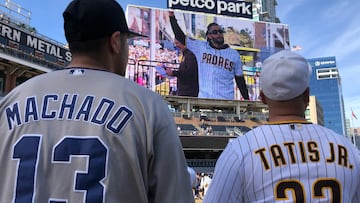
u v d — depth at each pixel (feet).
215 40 183.52
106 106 5.92
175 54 176.14
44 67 125.80
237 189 7.48
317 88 510.17
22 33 121.70
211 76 177.37
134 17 174.60
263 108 187.32
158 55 173.78
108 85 6.15
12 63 117.80
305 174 7.22
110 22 6.59
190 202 5.99
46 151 5.60
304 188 7.13
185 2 197.57
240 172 7.47
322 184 7.15
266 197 7.22
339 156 7.45
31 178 5.43
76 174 5.43
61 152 5.56
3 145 5.82
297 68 7.86
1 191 5.54
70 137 5.67
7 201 5.40
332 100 499.92
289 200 7.07
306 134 7.68
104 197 5.33
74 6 6.51
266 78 8.14
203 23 184.44
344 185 7.21
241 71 182.91
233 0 203.72
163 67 172.96
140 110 5.98
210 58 179.73
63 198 5.34
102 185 5.40
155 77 170.50
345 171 7.32
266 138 7.66
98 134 5.66
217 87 176.96
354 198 7.41
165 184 5.79
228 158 7.74
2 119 6.07
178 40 178.40
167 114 6.23
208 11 199.21
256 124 181.68
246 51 186.39
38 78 6.45
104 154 5.54
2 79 118.62
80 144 5.62
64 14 6.60
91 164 5.47
